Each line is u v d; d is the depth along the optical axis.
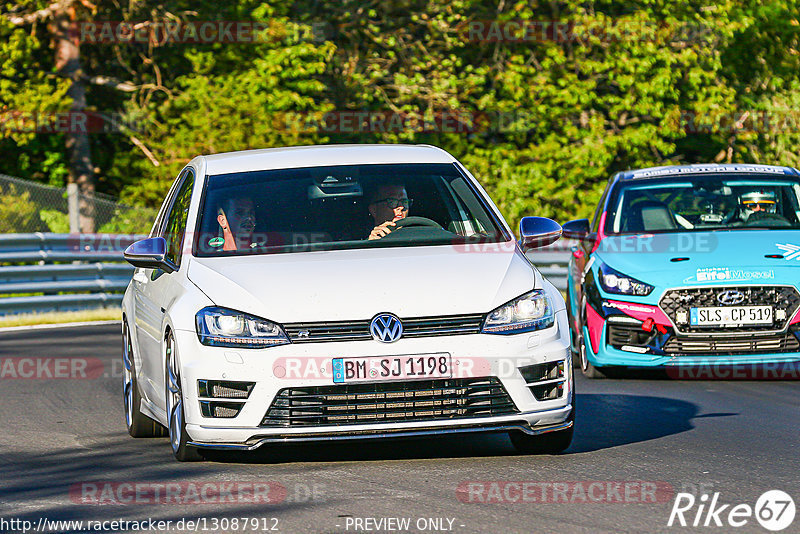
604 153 102.56
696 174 41.62
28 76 99.25
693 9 108.69
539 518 19.31
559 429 23.88
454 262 24.47
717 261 36.25
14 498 22.00
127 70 109.75
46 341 53.75
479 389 23.06
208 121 94.50
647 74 106.06
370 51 107.19
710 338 35.69
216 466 24.30
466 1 104.94
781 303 35.62
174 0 101.19
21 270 66.56
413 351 22.77
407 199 26.84
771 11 115.44
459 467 23.59
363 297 23.11
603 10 109.81
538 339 23.53
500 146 106.94
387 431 22.78
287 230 25.95
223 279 24.14
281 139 95.69
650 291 36.19
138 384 28.73
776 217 39.47
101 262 71.88
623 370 39.12
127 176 103.31
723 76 117.44
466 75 108.00
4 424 31.28
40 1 97.62
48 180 107.25
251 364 22.84
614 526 18.73
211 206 26.70
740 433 27.70
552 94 104.31
